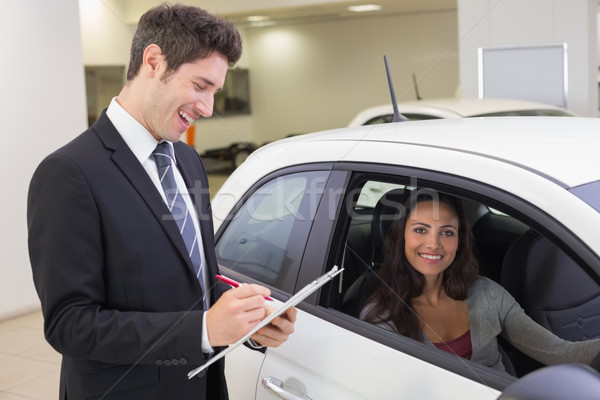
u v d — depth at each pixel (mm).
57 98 4887
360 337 1525
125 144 1333
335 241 1642
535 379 929
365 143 1672
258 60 17828
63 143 4941
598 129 1635
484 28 7996
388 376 1427
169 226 1330
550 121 1796
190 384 1391
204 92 1307
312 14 14891
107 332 1224
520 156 1405
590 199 1224
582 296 1544
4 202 4613
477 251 1792
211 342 1217
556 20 7652
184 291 1343
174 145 1516
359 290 1664
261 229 1876
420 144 1562
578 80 7676
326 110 17172
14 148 4648
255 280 1817
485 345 1630
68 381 1353
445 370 1362
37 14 4742
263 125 18094
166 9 1293
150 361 1238
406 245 1624
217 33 1271
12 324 4562
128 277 1293
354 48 16484
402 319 1601
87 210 1253
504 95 7996
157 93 1301
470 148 1485
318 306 1625
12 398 3408
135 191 1312
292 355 1613
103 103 10891
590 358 1488
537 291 1622
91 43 10625
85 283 1244
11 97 4609
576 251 1174
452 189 1405
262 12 10883
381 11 14852
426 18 15414
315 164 1759
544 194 1260
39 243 1245
